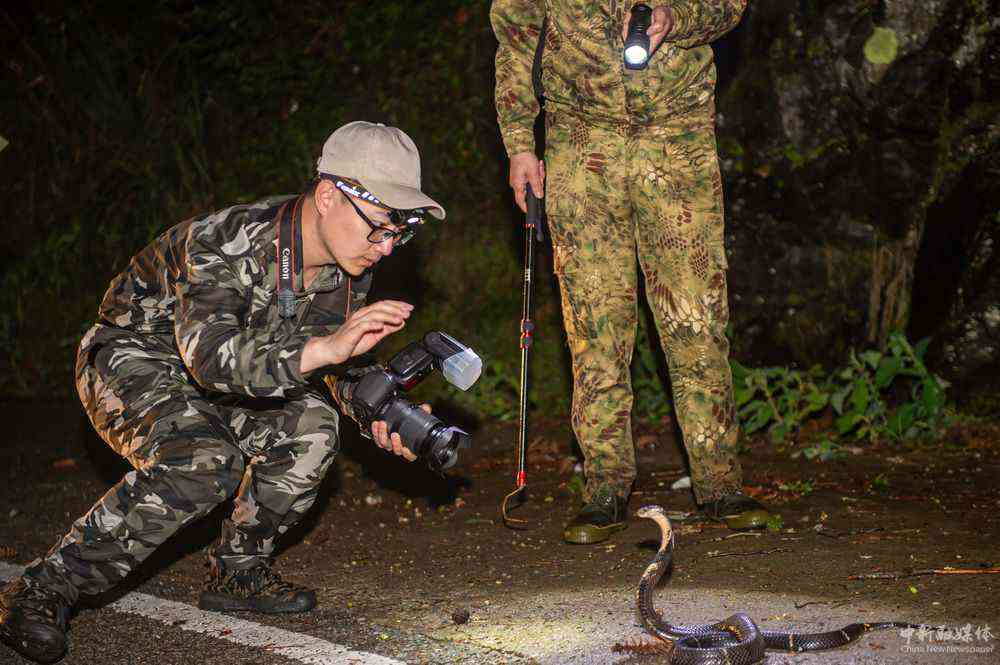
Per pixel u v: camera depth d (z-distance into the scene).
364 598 3.96
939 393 6.44
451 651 3.38
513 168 4.70
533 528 4.88
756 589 3.84
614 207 4.52
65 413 8.34
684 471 5.96
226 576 3.84
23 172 10.18
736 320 7.25
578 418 4.69
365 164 3.29
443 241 8.44
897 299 6.91
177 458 3.38
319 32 9.39
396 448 3.47
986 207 6.68
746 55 7.23
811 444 6.32
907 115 6.86
